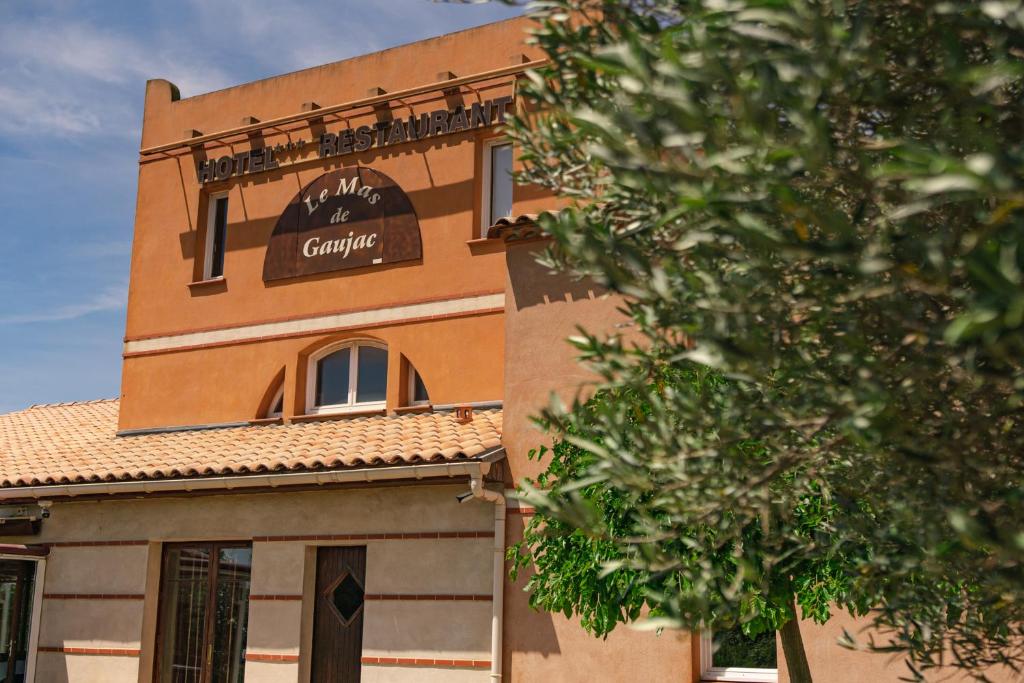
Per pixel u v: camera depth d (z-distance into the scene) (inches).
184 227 639.1
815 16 79.4
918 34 99.9
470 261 541.0
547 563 336.8
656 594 121.6
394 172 572.4
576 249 109.1
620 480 117.6
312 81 614.2
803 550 146.4
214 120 644.7
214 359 609.6
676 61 81.8
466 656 448.5
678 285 106.7
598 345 126.0
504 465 446.3
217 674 522.3
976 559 108.7
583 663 412.2
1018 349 89.4
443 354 537.6
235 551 532.4
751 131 79.6
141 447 584.7
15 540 590.6
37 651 564.7
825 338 103.6
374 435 503.5
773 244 84.1
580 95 129.5
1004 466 107.2
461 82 547.8
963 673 325.4
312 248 589.3
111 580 554.6
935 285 85.0
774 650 386.9
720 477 117.6
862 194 101.8
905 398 102.0
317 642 497.0
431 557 468.8
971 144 95.5
